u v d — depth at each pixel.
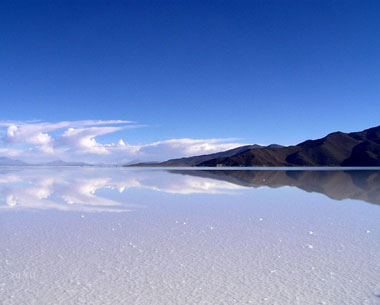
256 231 8.74
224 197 16.19
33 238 8.00
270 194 17.42
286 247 7.20
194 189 20.44
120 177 36.06
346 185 22.45
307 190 19.33
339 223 9.70
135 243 7.53
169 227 9.25
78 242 7.62
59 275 5.57
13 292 4.93
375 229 8.88
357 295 4.81
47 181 28.62
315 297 4.77
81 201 14.75
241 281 5.33
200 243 7.54
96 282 5.29
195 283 5.25
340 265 6.02
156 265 6.05
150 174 45.06
